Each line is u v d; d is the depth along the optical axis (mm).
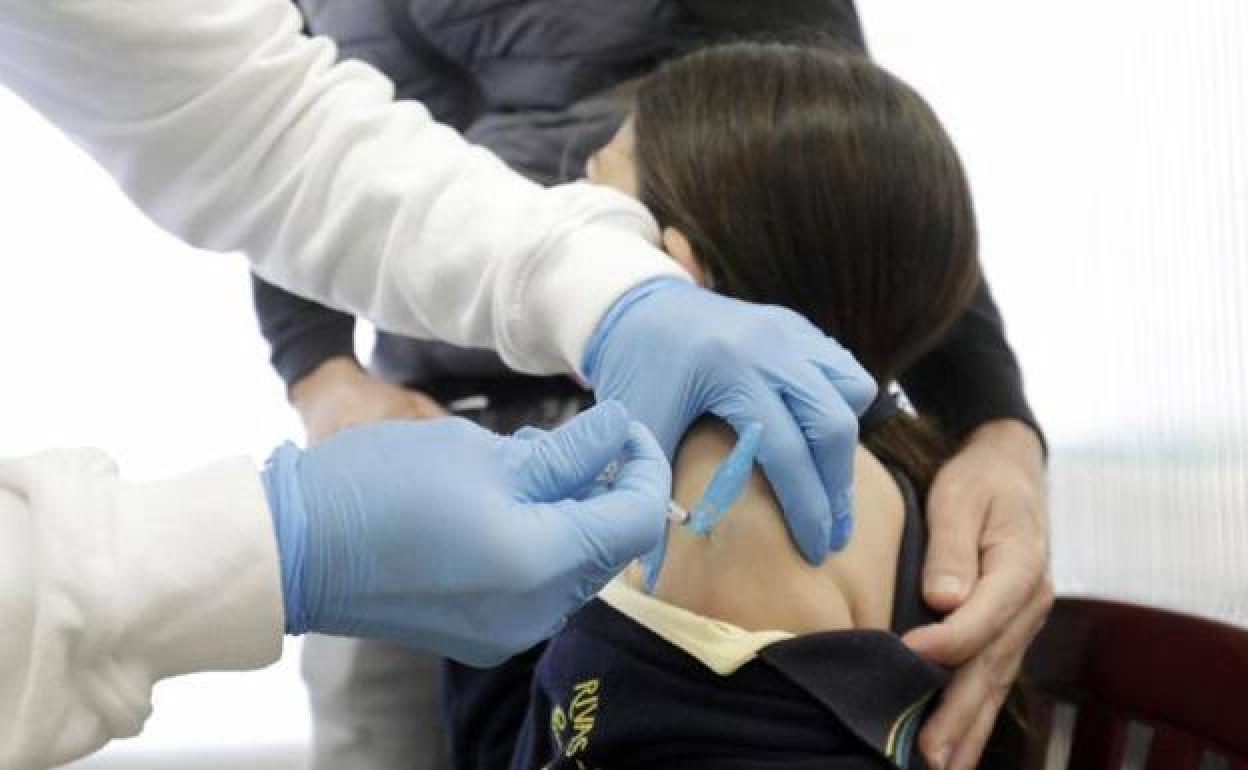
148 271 1675
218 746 1733
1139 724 1146
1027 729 1126
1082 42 1671
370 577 571
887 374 972
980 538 1019
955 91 1777
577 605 646
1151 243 1612
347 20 1390
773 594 837
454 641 612
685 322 807
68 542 504
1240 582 1524
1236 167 1524
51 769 510
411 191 910
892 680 828
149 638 516
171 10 856
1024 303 1726
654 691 810
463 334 929
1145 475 1616
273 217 956
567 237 872
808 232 896
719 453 816
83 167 1646
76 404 1671
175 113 899
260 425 1713
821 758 794
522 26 1278
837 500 826
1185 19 1563
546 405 1272
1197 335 1569
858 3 1743
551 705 889
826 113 907
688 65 1001
